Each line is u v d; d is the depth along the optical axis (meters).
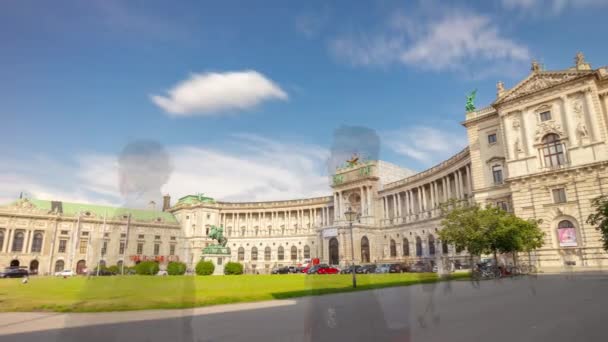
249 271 125.88
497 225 46.94
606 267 50.09
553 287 29.61
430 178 97.25
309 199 140.38
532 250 54.09
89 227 122.50
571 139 56.72
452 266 67.81
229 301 23.80
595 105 55.84
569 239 54.72
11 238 113.69
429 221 91.88
